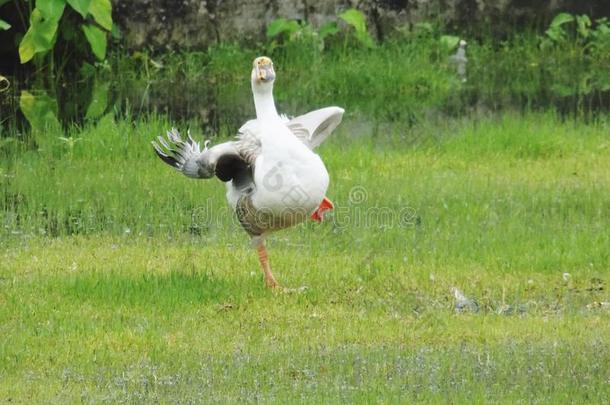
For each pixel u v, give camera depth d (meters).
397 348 10.23
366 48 26.50
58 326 11.01
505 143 18.67
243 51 26.84
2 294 12.01
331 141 19.41
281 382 9.29
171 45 27.06
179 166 12.62
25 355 10.16
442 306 11.71
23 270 13.01
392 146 19.19
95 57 26.22
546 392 8.92
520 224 14.36
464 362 9.69
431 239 13.92
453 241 13.81
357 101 23.36
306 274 12.80
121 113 21.98
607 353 9.94
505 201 15.43
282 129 11.93
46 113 22.16
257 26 27.27
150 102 23.36
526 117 20.78
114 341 10.56
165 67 26.48
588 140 19.09
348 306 11.71
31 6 25.48
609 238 13.84
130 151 18.61
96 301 11.76
